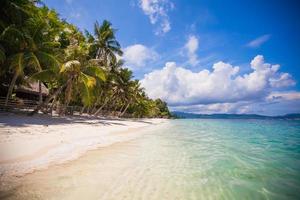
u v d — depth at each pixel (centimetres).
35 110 2120
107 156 895
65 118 2392
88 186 550
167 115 12625
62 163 730
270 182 659
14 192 484
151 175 680
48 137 1085
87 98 2441
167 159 926
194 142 1559
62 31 2538
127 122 3456
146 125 3353
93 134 1443
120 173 676
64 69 2009
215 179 675
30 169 636
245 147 1394
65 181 571
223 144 1509
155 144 1351
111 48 3419
